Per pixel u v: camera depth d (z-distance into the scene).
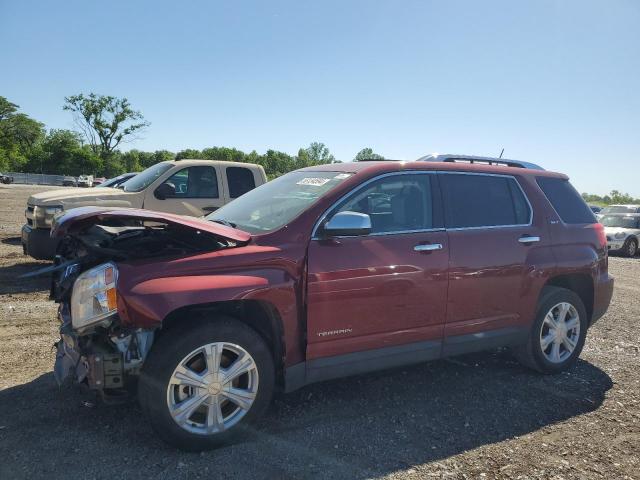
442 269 4.07
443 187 4.33
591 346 5.84
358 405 4.00
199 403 3.18
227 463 3.11
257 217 3.99
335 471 3.06
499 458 3.29
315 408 3.92
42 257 8.39
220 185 9.55
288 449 3.29
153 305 2.98
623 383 4.67
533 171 5.05
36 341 5.25
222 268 3.28
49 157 79.69
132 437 3.38
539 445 3.47
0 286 7.69
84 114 73.62
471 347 4.32
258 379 3.38
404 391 4.32
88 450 3.20
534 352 4.70
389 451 3.32
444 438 3.52
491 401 4.17
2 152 75.19
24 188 48.47
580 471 3.16
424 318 4.02
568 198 5.17
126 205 8.59
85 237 3.58
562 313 4.87
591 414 3.99
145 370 3.10
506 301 4.46
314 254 3.59
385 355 3.88
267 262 3.42
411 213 4.12
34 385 4.14
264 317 3.65
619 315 7.45
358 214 3.62
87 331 3.13
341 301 3.65
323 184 4.03
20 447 3.21
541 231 4.73
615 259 16.64
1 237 13.35
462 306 4.21
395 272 3.84
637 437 3.63
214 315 3.34
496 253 4.37
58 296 3.86
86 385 3.27
